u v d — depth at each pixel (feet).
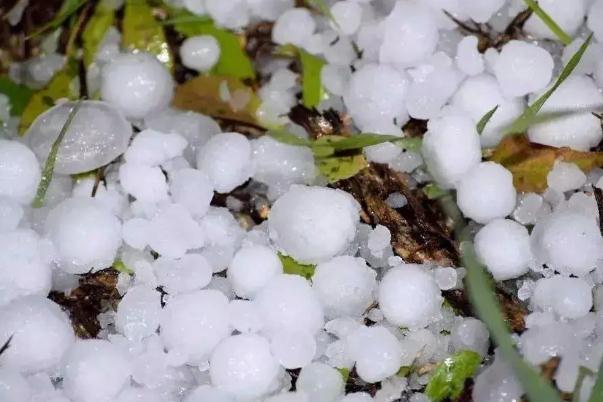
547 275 0.89
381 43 0.96
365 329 0.87
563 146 0.93
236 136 0.94
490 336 0.89
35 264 0.89
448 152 0.91
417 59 0.94
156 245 0.90
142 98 0.95
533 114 0.92
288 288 0.87
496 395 0.85
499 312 0.85
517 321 0.89
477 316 0.90
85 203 0.91
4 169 0.90
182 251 0.90
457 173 0.92
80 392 0.85
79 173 0.95
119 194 0.94
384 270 0.92
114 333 0.90
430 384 0.88
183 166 0.94
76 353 0.86
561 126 0.93
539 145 0.93
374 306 0.90
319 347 0.89
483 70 0.95
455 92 0.95
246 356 0.86
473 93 0.94
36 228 0.92
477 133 0.92
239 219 0.95
